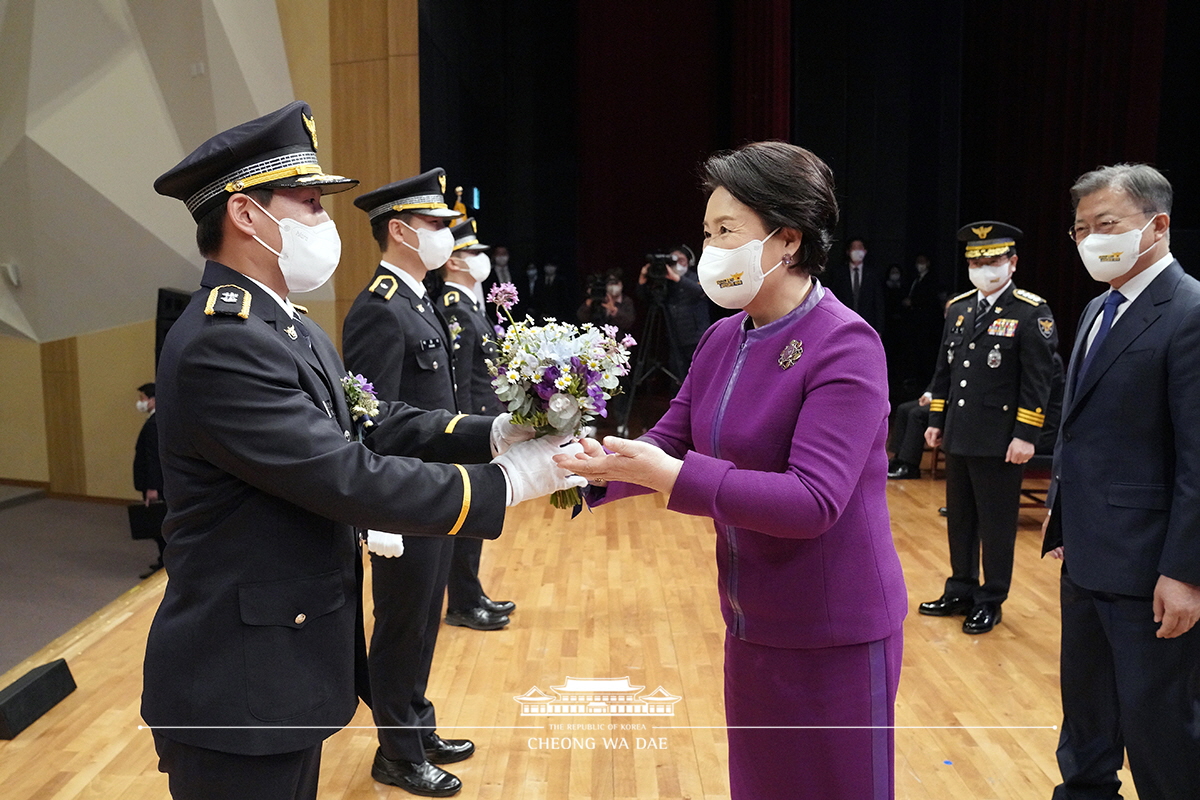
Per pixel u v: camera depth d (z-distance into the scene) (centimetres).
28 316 728
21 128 645
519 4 1175
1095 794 222
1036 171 870
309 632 142
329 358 164
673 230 1189
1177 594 187
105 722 289
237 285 145
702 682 315
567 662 333
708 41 1164
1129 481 200
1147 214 201
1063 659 223
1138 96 772
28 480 891
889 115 1020
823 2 1013
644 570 452
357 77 664
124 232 680
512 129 1189
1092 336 217
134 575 641
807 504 128
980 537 377
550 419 150
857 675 143
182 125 654
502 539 512
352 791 248
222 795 138
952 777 252
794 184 139
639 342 748
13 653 481
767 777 150
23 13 607
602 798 241
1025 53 880
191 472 138
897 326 966
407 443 175
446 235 277
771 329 146
